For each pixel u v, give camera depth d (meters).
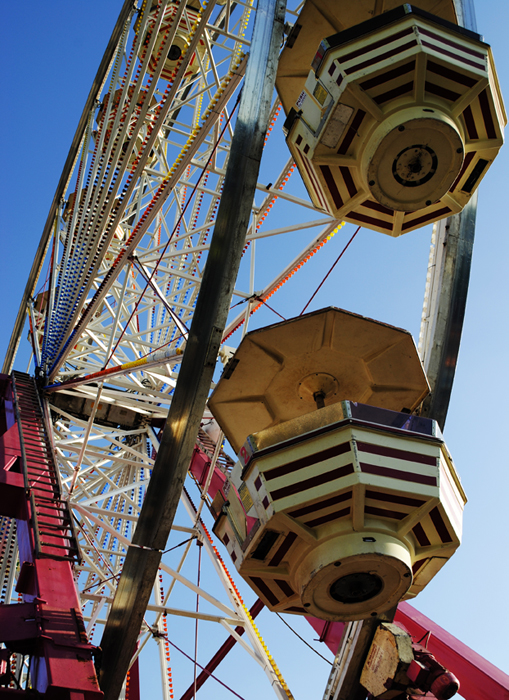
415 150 13.74
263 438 12.33
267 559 12.50
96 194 19.36
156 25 16.98
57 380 28.20
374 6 16.05
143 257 22.55
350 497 11.62
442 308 16.59
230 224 12.99
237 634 18.97
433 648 17.31
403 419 12.30
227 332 24.81
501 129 14.55
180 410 12.90
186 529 21.81
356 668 15.53
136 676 22.02
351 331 14.44
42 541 15.69
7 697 11.38
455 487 12.83
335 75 13.56
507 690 15.29
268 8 15.15
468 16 16.33
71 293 21.95
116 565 27.00
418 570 13.21
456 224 17.20
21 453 19.47
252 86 14.08
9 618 13.23
